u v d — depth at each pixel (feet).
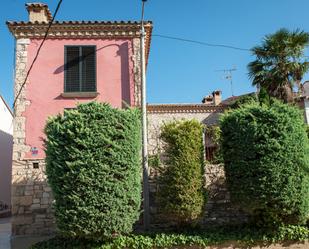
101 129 32.14
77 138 31.45
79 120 32.19
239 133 35.37
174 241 33.37
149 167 39.06
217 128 40.86
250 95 68.08
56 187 31.32
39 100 46.47
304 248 34.37
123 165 32.22
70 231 30.42
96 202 30.63
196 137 36.76
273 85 59.57
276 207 33.40
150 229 37.27
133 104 47.42
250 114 35.29
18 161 44.11
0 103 69.92
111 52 48.91
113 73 48.34
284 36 60.18
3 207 69.67
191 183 35.06
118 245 32.35
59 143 31.89
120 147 32.22
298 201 33.65
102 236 31.27
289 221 34.76
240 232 35.04
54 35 48.37
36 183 43.37
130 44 49.16
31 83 46.78
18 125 45.21
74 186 30.76
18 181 43.37
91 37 49.03
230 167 35.70
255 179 33.73
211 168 40.14
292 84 59.36
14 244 38.88
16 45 47.65
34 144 44.91
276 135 34.42
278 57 59.93
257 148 34.06
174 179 35.24
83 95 47.16
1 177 69.62
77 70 48.11
